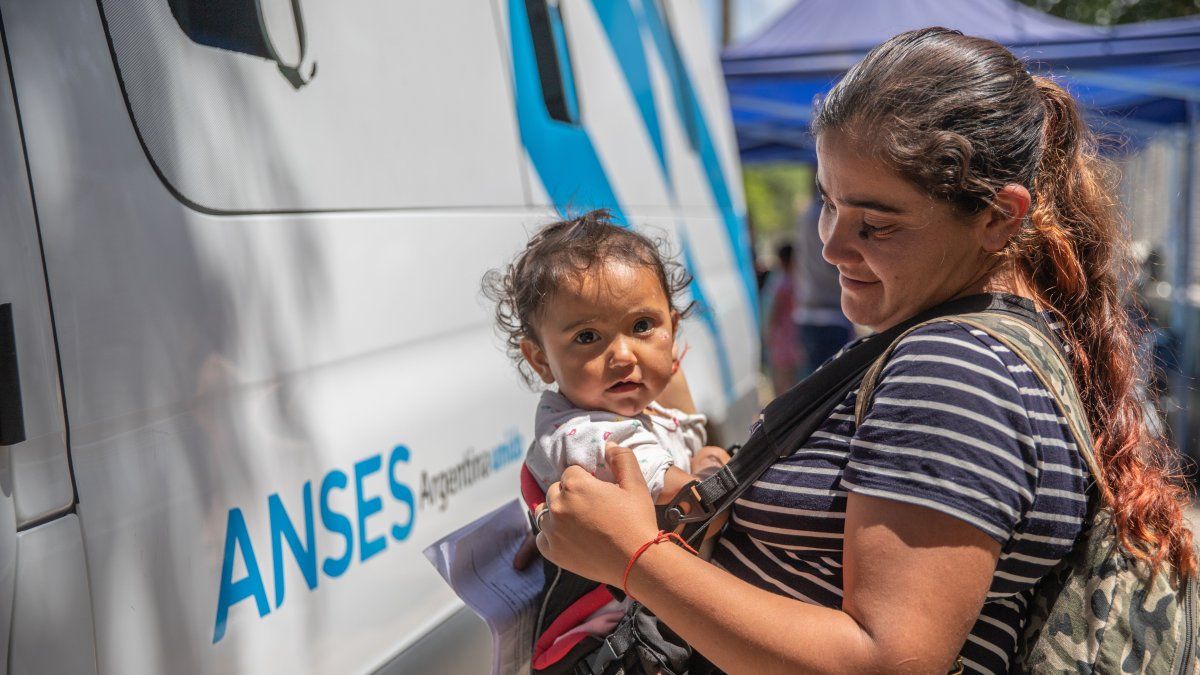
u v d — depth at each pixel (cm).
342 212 176
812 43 820
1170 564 127
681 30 409
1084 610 122
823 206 135
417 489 192
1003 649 123
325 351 168
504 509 163
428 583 195
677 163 371
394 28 197
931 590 107
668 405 184
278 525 155
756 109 842
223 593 144
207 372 143
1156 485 127
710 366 371
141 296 132
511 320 188
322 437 167
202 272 143
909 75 117
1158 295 849
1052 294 135
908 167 116
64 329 120
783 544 129
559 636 149
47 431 117
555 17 279
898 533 109
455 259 211
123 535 127
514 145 242
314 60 172
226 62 152
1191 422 630
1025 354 116
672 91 379
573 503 126
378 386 183
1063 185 137
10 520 112
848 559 114
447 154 212
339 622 169
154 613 131
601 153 298
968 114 116
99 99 129
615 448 136
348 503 172
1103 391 134
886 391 116
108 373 126
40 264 118
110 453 126
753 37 845
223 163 149
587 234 156
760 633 112
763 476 130
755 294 459
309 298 165
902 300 127
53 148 121
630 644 138
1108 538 124
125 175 132
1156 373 171
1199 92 690
